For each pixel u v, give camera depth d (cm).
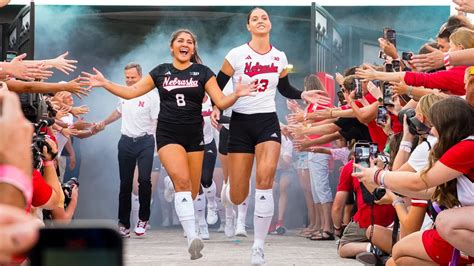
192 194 729
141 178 1046
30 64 518
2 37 1303
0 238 120
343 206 839
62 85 542
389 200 542
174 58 726
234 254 804
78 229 120
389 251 618
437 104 436
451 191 435
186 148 717
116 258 121
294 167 1121
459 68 562
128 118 1044
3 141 147
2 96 152
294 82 1367
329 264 709
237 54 712
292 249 866
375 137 729
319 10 1127
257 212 671
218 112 758
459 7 511
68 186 508
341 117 813
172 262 723
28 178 151
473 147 424
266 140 686
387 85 639
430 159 440
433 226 463
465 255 441
